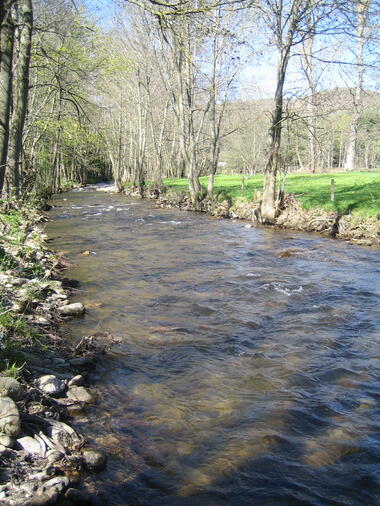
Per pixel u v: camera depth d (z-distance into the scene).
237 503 4.18
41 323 8.06
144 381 6.45
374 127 59.88
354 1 17.94
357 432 5.32
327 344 7.88
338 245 16.98
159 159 42.03
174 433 5.21
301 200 22.73
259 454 4.89
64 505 3.91
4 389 5.00
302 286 11.48
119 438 5.06
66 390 5.86
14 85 21.09
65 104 27.78
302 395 6.15
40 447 4.49
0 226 15.63
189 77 30.30
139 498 4.19
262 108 30.61
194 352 7.48
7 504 3.68
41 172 48.28
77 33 22.31
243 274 12.71
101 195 44.44
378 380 6.61
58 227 21.83
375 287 11.38
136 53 42.75
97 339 7.80
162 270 13.15
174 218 25.47
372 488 4.41
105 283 11.61
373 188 25.03
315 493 4.33
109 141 52.47
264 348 7.70
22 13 17.72
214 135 29.61
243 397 6.07
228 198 28.00
